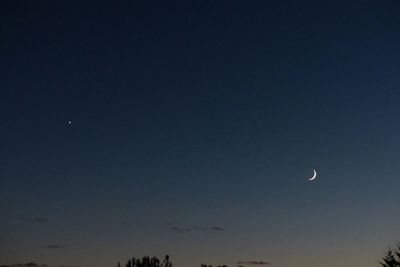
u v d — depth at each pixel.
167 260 18.86
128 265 18.78
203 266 19.47
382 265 14.58
